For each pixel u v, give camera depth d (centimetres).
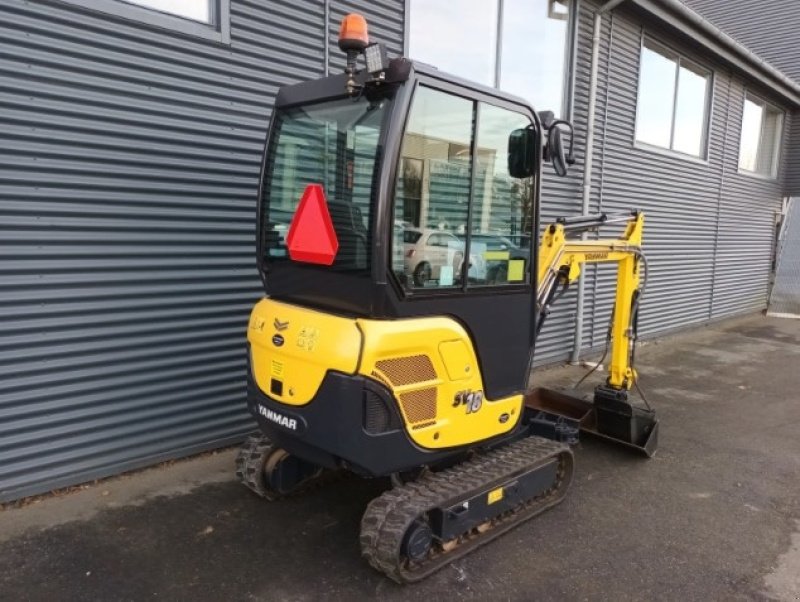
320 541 343
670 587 312
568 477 406
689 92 1008
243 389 473
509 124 338
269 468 374
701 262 1100
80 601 282
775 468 479
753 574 328
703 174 1060
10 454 364
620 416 489
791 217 1393
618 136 832
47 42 352
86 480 398
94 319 390
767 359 888
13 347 359
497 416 351
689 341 1017
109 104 380
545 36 712
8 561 310
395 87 279
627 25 818
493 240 338
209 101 426
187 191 423
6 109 342
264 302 339
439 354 306
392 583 306
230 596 291
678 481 448
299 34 471
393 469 295
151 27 391
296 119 329
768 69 1120
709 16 1639
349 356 278
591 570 325
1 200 346
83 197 376
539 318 395
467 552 329
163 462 435
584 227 436
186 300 433
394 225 284
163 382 428
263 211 347
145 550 326
